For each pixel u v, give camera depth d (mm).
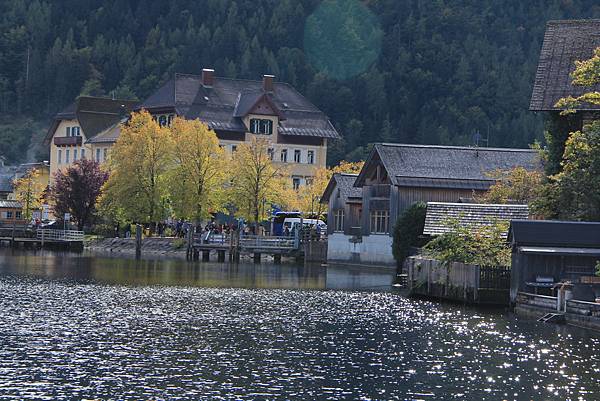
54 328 63062
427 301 85500
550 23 103438
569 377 51531
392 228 127312
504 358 56188
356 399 46250
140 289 90000
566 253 77375
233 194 154125
